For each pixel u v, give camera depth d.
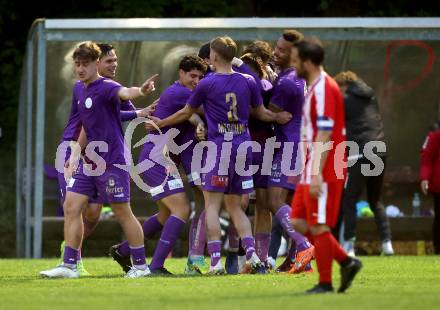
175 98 36.59
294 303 25.27
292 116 37.22
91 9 71.56
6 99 70.38
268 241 38.19
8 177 67.19
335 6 72.06
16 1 71.06
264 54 38.19
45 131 56.16
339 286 29.50
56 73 55.75
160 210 37.97
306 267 36.19
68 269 35.09
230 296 27.31
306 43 27.56
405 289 29.19
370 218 56.31
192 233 37.88
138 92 33.75
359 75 57.59
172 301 26.17
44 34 53.38
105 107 34.34
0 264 43.47
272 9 72.31
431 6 72.06
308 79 27.73
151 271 36.41
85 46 34.16
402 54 57.28
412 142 58.31
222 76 35.38
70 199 35.06
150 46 55.88
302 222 28.11
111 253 37.34
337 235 52.09
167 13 70.00
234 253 37.91
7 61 71.19
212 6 70.00
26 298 27.33
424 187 53.28
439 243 54.12
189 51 56.12
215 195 35.47
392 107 58.00
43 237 55.19
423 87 57.72
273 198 37.25
